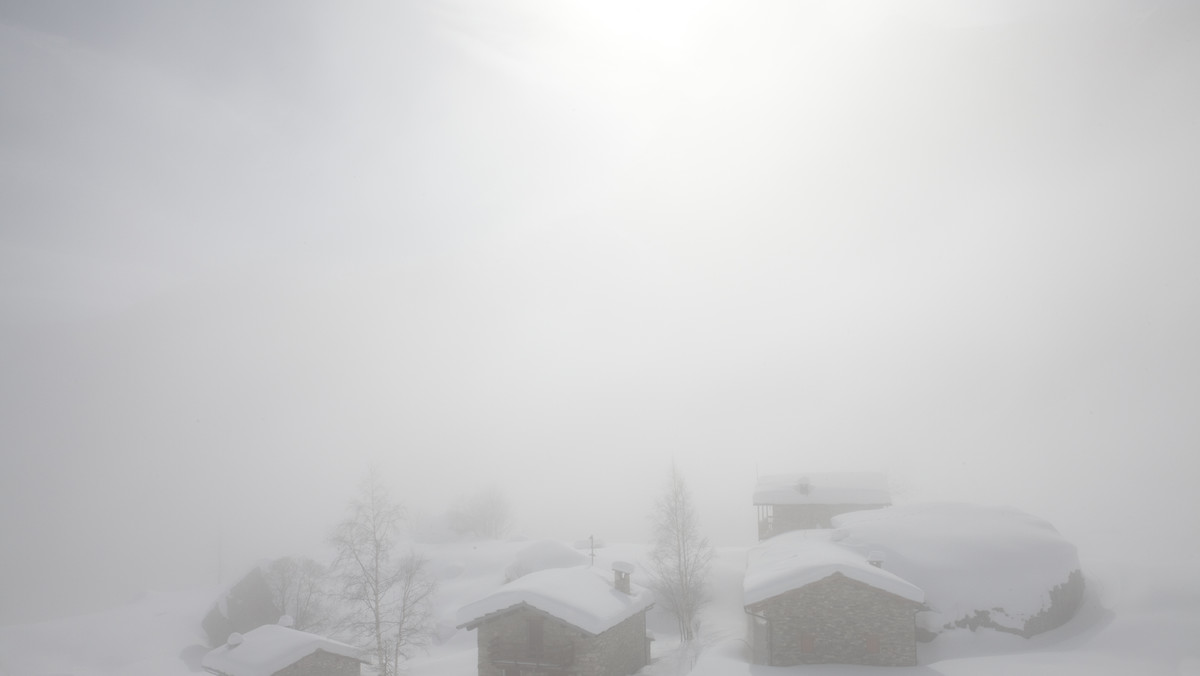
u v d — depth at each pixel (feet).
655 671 136.77
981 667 119.14
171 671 173.68
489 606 124.88
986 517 164.25
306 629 184.34
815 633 123.34
